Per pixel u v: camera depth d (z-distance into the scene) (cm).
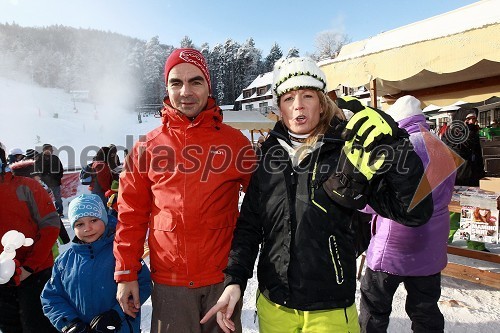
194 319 168
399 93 529
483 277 304
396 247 205
